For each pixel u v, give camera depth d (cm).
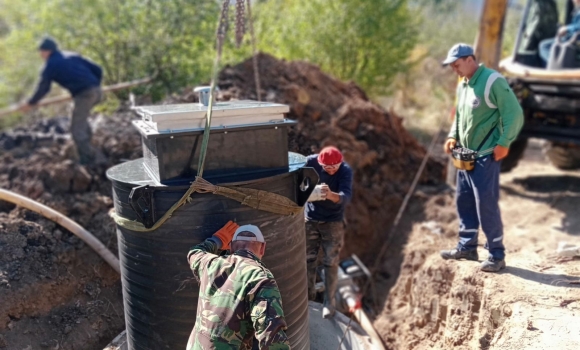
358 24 1048
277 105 340
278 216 338
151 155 335
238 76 719
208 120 305
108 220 541
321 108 725
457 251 482
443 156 878
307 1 1084
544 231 565
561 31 657
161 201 317
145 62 965
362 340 442
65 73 652
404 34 1111
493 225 443
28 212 510
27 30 1128
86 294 477
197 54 954
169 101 696
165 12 961
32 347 423
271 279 271
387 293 589
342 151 682
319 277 525
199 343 275
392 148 742
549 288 415
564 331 360
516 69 683
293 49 1054
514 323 382
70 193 588
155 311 338
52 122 866
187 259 311
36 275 457
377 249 656
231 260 285
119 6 967
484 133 436
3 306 426
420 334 493
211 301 277
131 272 344
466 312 440
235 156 332
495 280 432
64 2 987
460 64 430
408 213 686
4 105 1394
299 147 641
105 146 679
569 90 629
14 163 679
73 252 489
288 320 355
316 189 401
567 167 803
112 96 992
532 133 687
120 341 424
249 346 282
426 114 1251
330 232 454
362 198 677
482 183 438
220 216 319
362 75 1091
